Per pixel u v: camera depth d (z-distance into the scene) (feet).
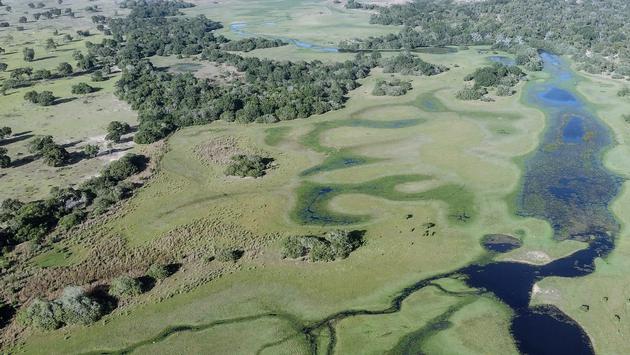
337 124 425.28
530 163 350.02
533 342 202.59
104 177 324.80
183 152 377.91
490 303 223.10
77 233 276.82
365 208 298.76
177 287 236.43
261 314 220.64
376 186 323.37
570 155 361.92
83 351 203.92
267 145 387.75
